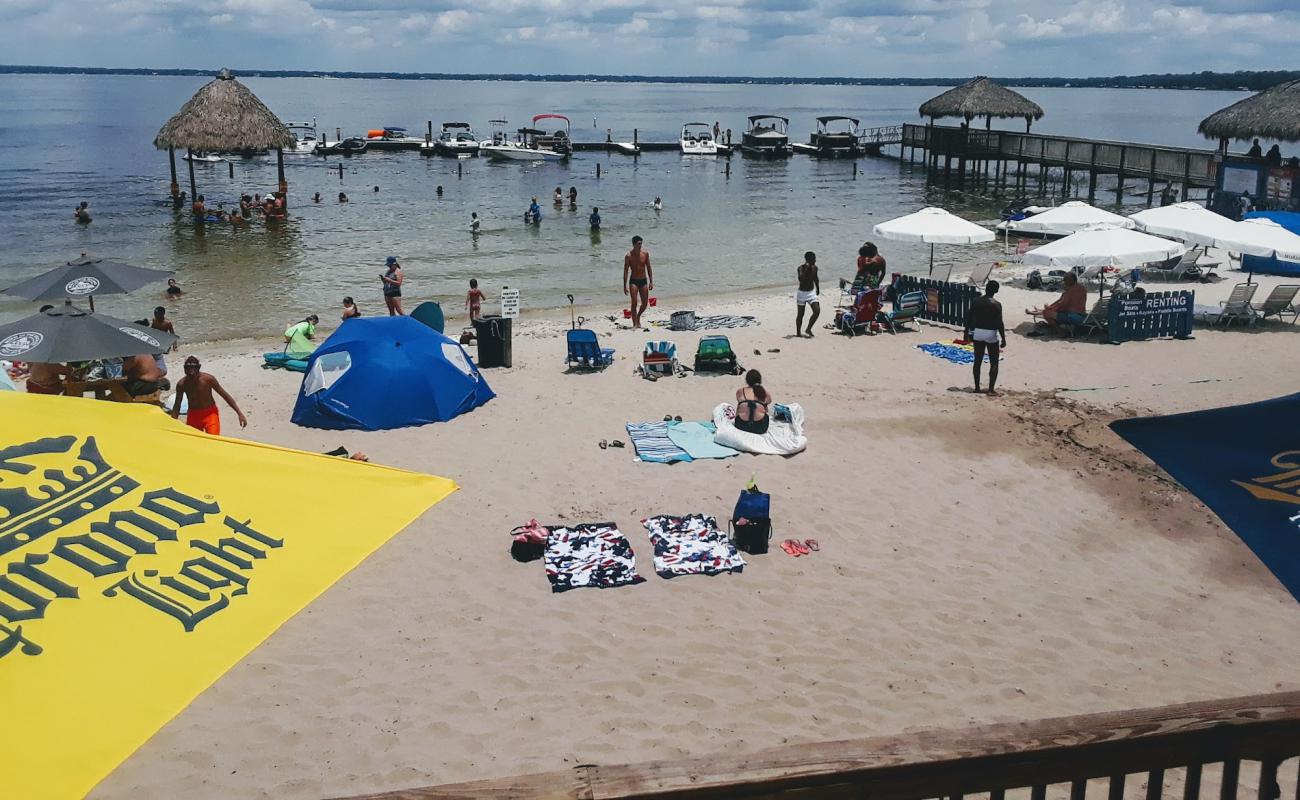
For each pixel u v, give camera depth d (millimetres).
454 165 65188
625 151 77312
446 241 34750
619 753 7102
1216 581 9758
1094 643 8656
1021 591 9547
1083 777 2406
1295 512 3422
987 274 24000
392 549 10164
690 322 20281
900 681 8039
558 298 25781
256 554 4039
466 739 7277
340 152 71375
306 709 7633
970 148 56906
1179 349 18125
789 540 10445
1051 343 18656
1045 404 14781
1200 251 28016
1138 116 174500
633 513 11047
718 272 29797
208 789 6758
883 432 13531
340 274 28703
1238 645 8625
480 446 13125
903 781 2287
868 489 11727
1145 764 2453
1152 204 45219
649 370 16484
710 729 7391
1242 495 3502
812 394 15359
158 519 4031
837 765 2230
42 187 50156
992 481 11984
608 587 9430
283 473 4578
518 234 36438
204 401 12359
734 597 9320
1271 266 25516
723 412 13688
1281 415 3799
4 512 3826
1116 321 18484
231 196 47438
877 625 8891
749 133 77812
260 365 17766
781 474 12125
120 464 4230
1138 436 3826
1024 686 7977
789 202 47625
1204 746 2459
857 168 66875
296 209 42938
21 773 3082
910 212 44062
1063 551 10344
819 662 8297
